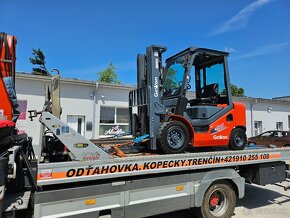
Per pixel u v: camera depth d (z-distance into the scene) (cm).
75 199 360
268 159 568
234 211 561
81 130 1292
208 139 506
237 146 545
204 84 608
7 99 356
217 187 493
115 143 599
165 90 565
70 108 1250
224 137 529
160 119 470
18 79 1119
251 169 578
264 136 1517
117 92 1373
